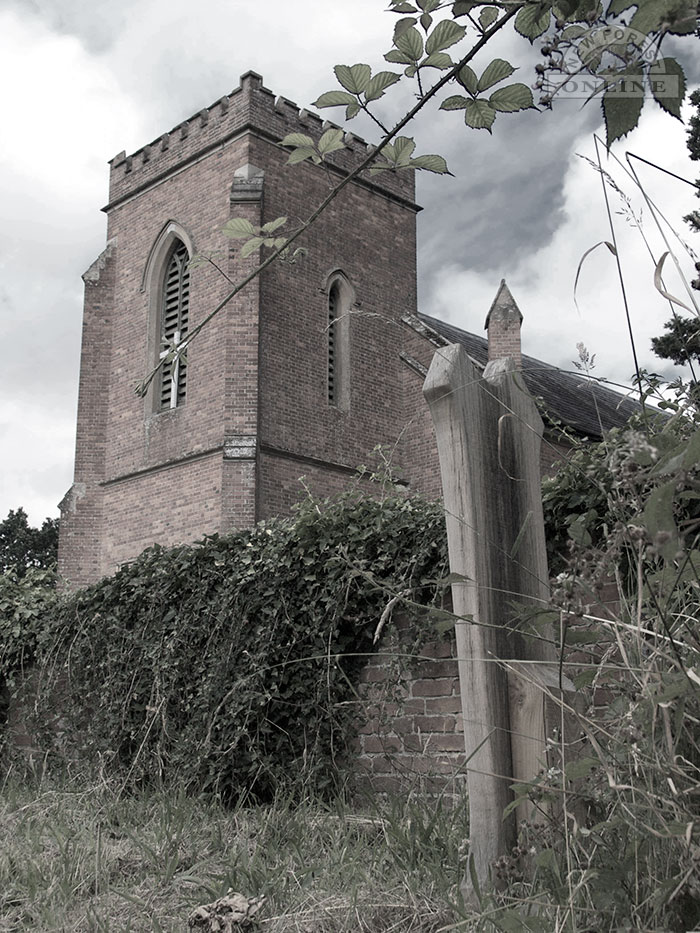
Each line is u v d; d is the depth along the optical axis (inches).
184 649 244.8
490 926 92.6
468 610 120.1
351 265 817.5
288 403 740.7
